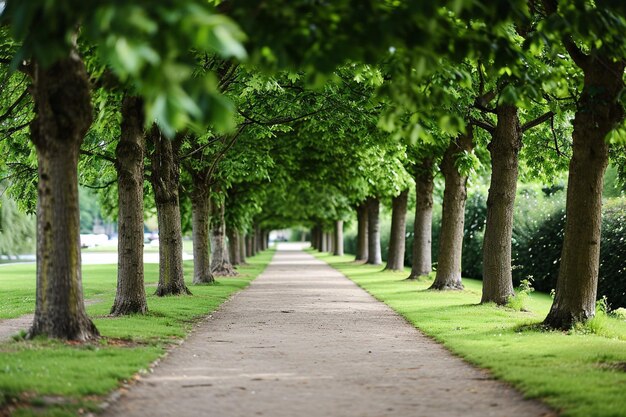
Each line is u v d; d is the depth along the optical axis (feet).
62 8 15.65
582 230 44.78
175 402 25.80
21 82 52.90
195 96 15.43
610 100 41.75
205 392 27.61
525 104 31.99
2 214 157.79
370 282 103.04
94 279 112.78
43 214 36.55
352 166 101.71
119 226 54.08
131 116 52.24
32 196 68.54
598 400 24.97
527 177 88.74
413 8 19.86
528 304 72.28
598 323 43.88
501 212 64.28
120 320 49.16
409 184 108.58
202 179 96.58
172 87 14.33
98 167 78.89
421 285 95.40
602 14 26.63
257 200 124.67
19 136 60.13
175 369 32.65
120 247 54.13
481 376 31.24
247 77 57.57
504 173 63.93
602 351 36.09
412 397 26.81
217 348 39.75
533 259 101.50
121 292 54.19
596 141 43.39
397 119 27.09
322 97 67.21
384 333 47.24
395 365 34.27
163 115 14.17
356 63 44.09
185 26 14.43
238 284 98.02
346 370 32.83
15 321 52.90
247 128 82.94
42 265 37.01
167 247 74.79
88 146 67.46
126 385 28.60
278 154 99.86
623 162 58.29
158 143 73.10
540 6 45.37
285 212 180.45
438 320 53.42
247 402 25.89
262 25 20.68
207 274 97.35
